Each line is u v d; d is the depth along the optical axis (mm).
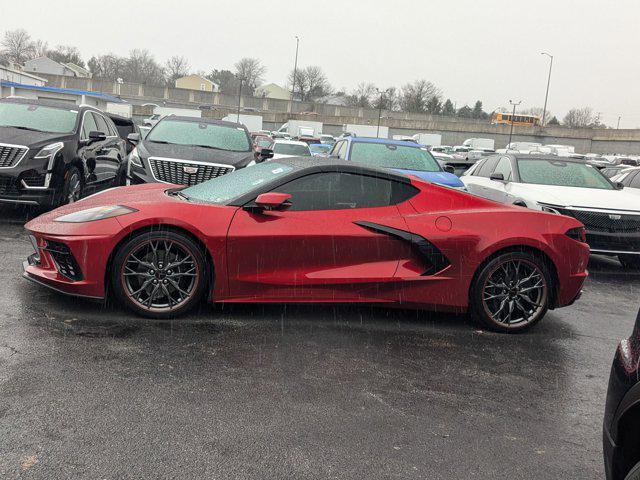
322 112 82938
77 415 2949
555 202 8227
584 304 6387
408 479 2639
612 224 8039
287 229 4551
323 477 2598
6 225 7832
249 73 112875
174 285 4473
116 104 43969
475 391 3691
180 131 9891
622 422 2080
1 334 3918
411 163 10148
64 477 2441
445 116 89312
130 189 5461
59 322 4230
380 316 5141
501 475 2738
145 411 3049
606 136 72000
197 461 2639
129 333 4141
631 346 2207
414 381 3762
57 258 4480
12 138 8070
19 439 2689
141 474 2506
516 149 48375
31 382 3260
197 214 4457
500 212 4977
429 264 4805
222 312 4797
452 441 3020
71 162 8523
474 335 4852
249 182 4895
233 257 4480
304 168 4789
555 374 4105
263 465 2650
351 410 3268
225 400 3252
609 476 2125
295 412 3184
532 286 5023
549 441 3107
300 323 4715
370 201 4824
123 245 4379
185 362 3723
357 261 4707
